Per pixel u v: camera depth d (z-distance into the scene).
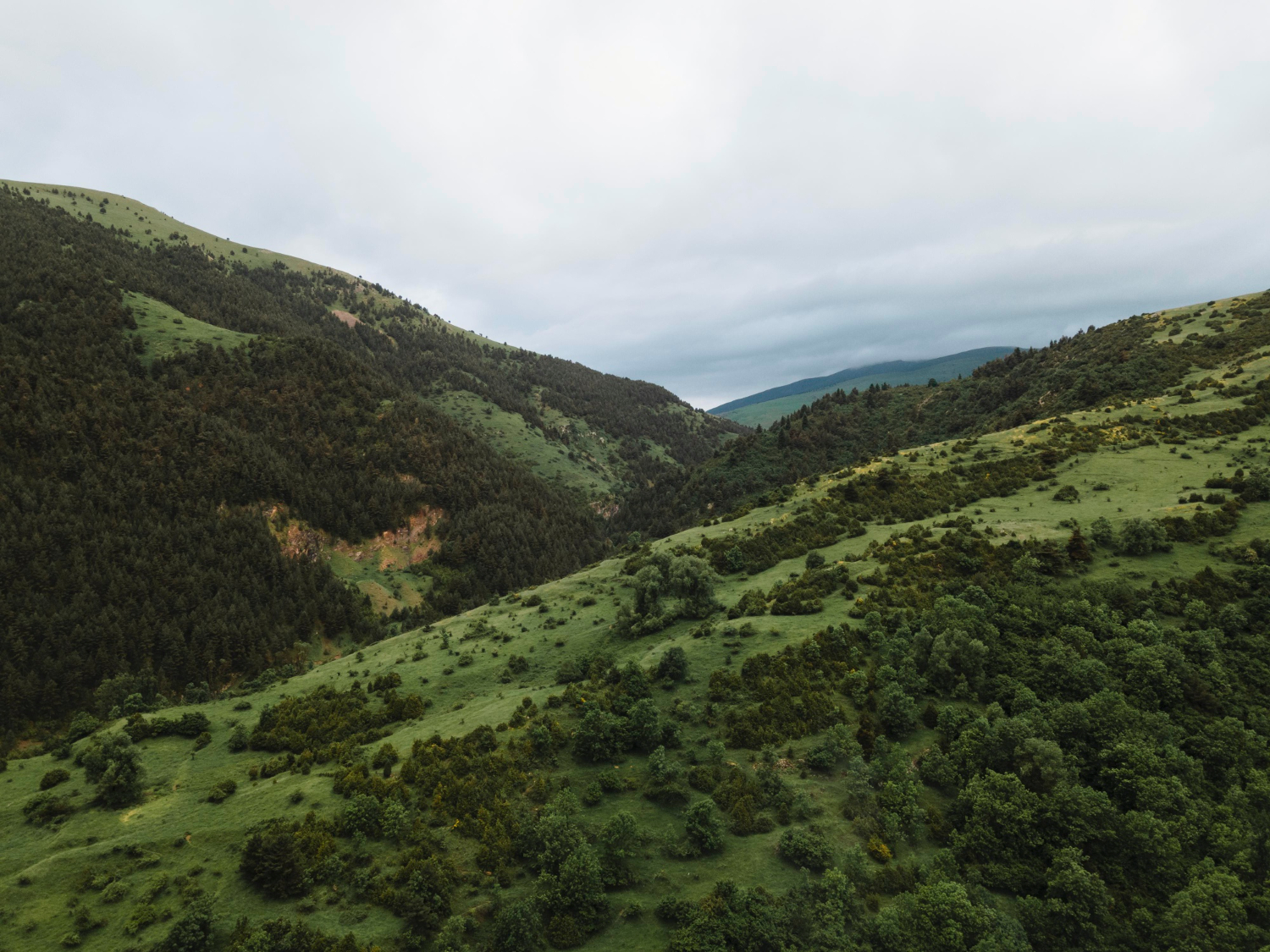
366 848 46.34
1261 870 42.62
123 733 57.41
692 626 86.06
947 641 64.06
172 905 41.09
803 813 48.19
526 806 50.84
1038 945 39.22
